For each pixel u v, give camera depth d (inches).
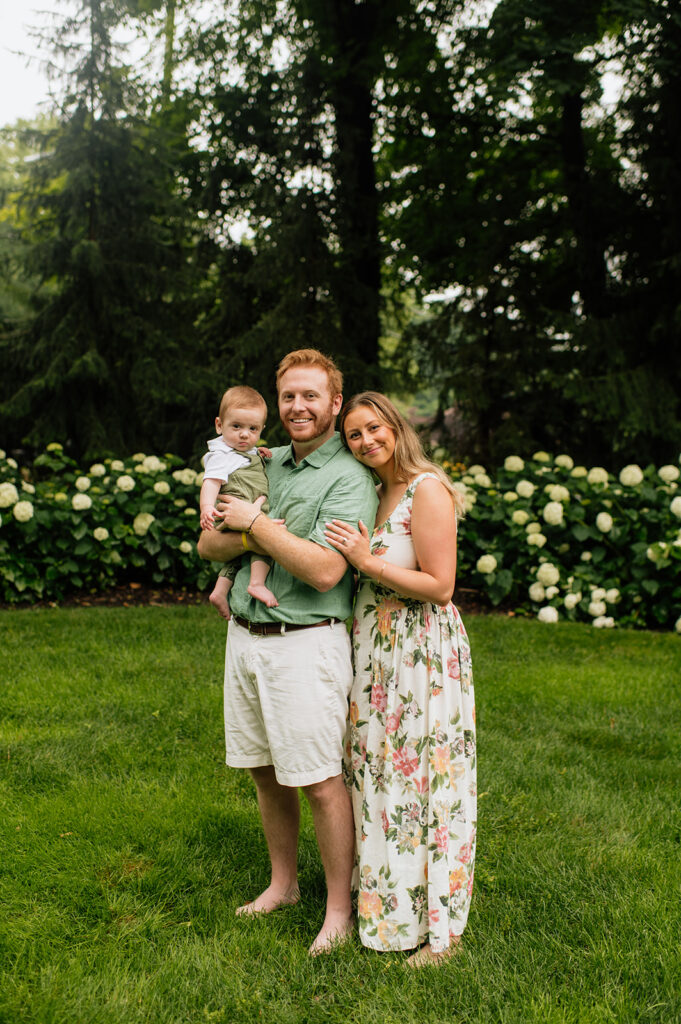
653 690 197.2
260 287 420.5
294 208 403.9
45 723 163.3
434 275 532.1
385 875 94.1
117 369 399.2
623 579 280.2
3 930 97.7
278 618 92.6
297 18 442.3
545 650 232.1
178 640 225.9
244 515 91.9
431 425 506.3
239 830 123.5
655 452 420.5
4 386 402.6
